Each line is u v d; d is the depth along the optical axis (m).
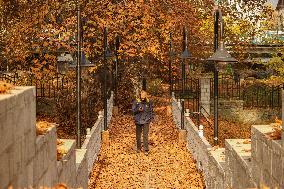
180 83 31.39
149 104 15.88
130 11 22.73
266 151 6.25
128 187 11.90
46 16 21.02
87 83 20.70
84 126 19.72
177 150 16.23
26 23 19.92
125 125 21.84
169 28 24.11
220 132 21.12
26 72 20.97
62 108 19.27
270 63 27.59
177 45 26.66
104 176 12.91
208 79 23.86
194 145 14.38
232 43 30.34
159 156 15.38
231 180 8.55
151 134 19.31
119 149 16.55
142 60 25.44
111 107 23.58
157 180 12.47
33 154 5.63
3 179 4.37
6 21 19.61
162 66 28.47
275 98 26.41
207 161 11.41
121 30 23.27
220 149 11.04
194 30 26.88
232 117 24.30
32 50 20.77
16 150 4.86
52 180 6.75
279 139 6.05
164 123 21.97
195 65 35.12
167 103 27.30
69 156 8.13
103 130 17.53
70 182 8.23
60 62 26.70
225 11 28.02
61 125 19.22
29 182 5.42
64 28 20.56
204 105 23.91
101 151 16.19
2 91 4.99
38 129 6.31
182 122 17.34
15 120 4.84
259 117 24.39
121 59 26.03
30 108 5.55
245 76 34.81
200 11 28.06
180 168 13.71
